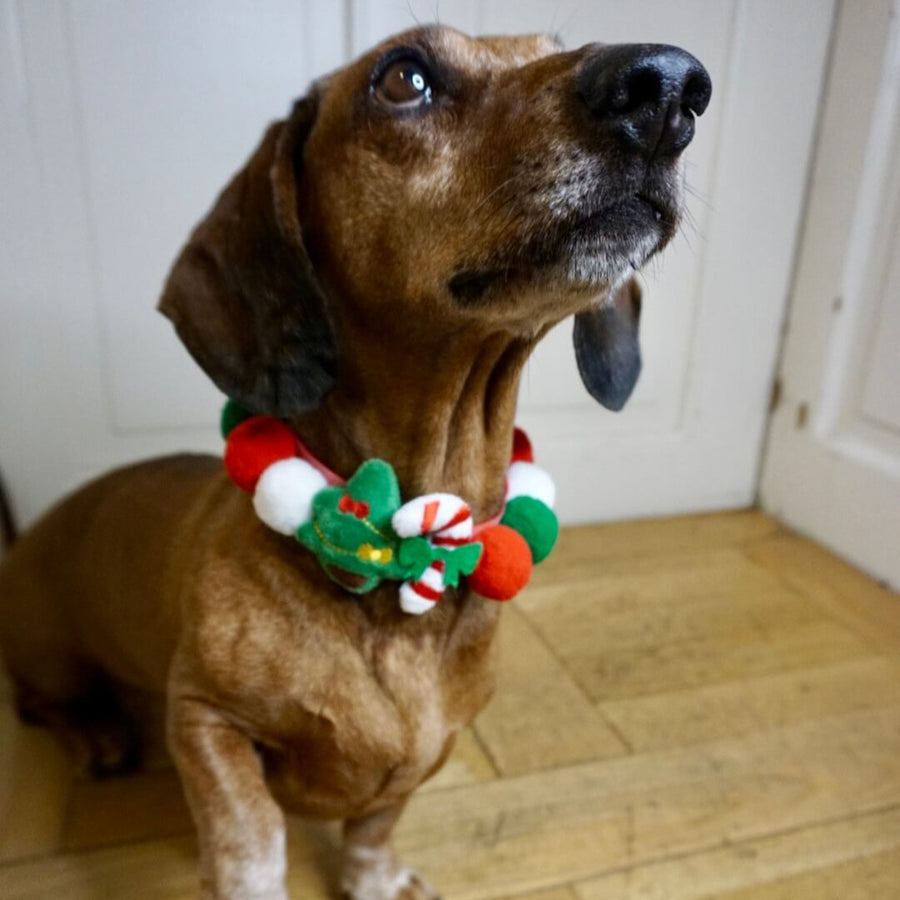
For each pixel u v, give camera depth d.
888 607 1.93
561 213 0.79
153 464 1.38
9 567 1.40
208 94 1.65
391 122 0.88
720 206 2.04
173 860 1.22
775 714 1.57
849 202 2.01
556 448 2.14
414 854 1.25
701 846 1.28
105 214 1.67
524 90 0.83
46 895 1.16
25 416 1.75
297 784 1.02
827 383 2.14
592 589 1.96
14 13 1.51
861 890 1.22
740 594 1.96
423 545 0.89
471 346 0.91
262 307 0.94
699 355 2.18
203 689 0.95
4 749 1.44
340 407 0.98
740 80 1.95
